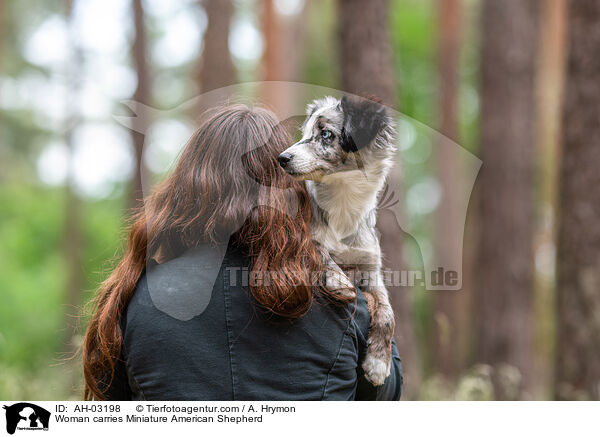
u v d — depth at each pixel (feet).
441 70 53.72
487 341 35.12
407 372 20.66
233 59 38.40
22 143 95.61
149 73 46.47
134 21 46.06
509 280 35.19
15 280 64.64
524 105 36.35
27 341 54.08
